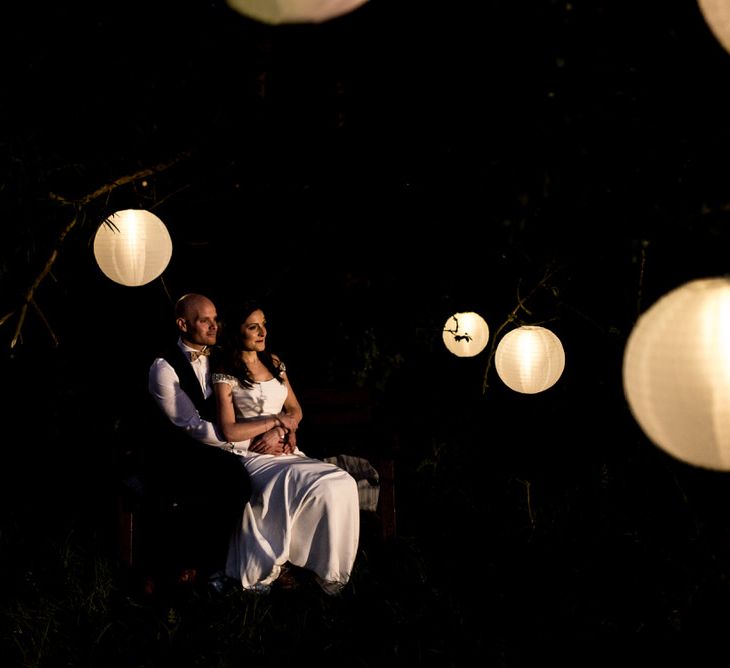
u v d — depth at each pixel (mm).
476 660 3568
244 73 5668
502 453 5973
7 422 5852
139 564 4375
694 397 2275
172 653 3678
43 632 3771
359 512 4602
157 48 5391
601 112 3814
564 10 3867
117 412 5895
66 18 5008
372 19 5188
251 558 4109
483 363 6410
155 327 6078
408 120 5035
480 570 4387
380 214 5652
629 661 3521
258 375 4453
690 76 3795
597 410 5809
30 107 4801
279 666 3594
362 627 3873
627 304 5297
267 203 5961
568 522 4820
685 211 3637
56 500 5406
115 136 5301
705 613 3768
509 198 4062
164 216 5883
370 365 6352
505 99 4250
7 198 4285
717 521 4629
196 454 4305
